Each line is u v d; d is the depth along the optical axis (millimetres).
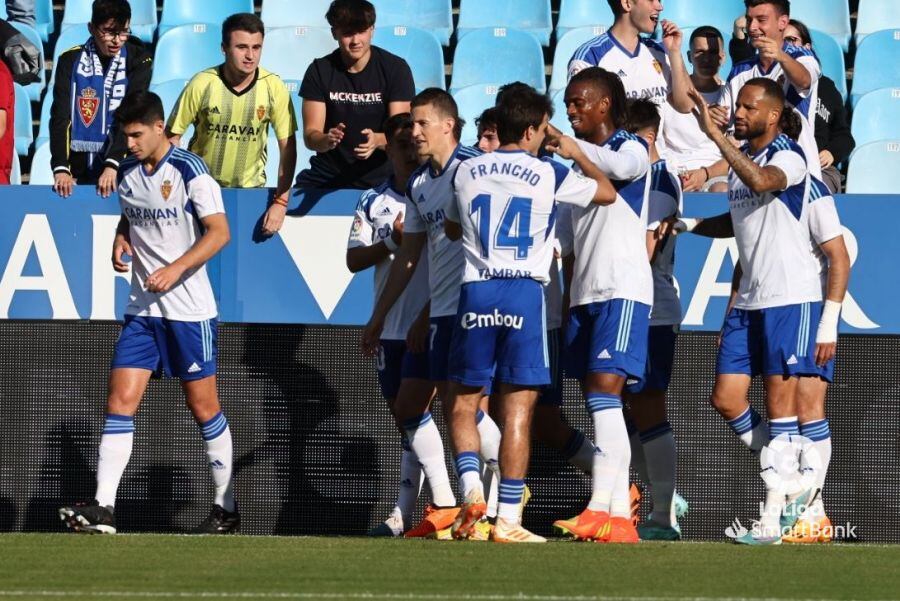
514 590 15031
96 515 21375
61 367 24734
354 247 23234
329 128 26281
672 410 24266
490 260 19406
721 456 24188
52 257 24719
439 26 42312
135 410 22438
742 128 20969
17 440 24766
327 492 24516
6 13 41938
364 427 24531
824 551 19281
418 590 14984
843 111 29688
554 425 23156
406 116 22750
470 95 38844
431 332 20938
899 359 24078
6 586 15234
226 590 14945
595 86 20734
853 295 23984
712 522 24156
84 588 15078
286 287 24609
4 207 24797
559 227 21734
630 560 17766
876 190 35844
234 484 24562
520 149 19625
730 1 41938
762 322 21062
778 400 21047
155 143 21625
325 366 24609
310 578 15891
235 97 25875
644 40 27297
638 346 20500
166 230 21922
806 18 41719
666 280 22781
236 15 25625
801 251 20969
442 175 20672
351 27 25734
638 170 20219
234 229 24703
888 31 40125
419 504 24359
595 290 20484
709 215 24453
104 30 27969
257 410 24625
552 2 44594
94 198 24719
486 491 23062
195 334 22250
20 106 38812
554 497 24172
